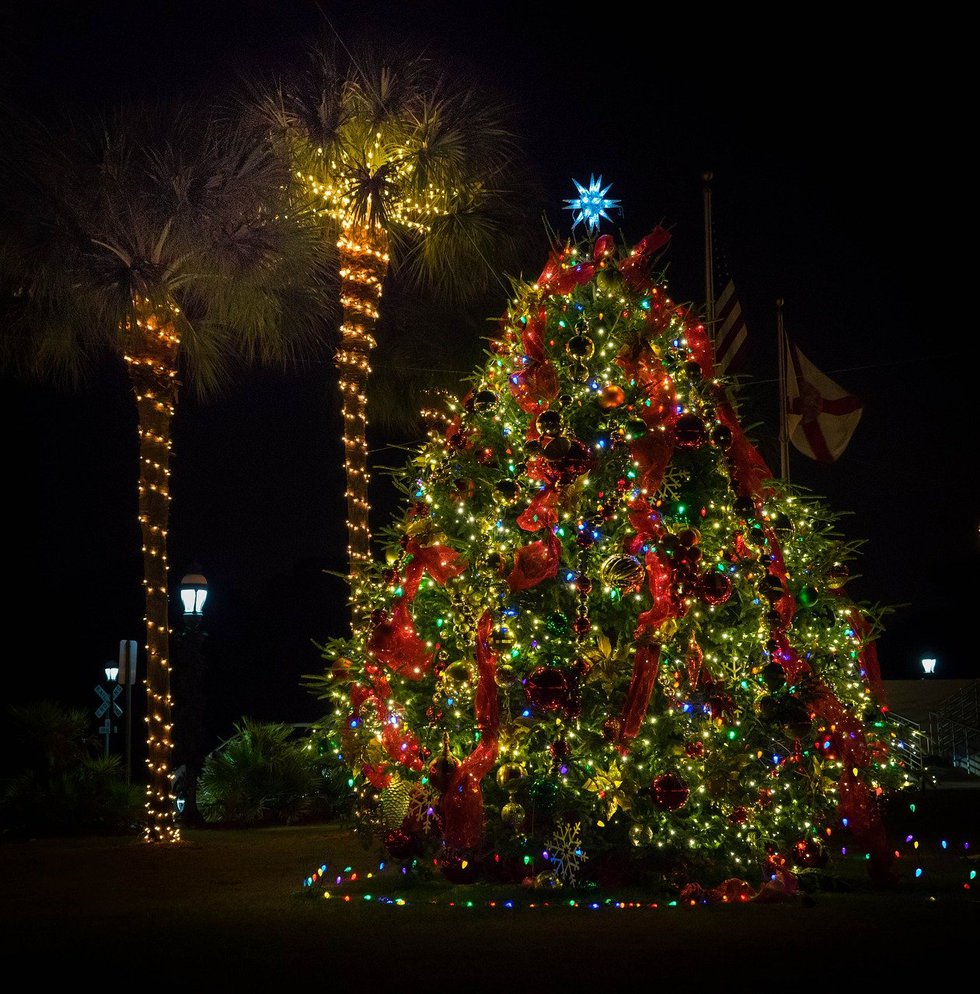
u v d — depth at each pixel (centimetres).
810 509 1071
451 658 1012
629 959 665
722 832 938
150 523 1648
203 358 1798
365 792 1067
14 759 2080
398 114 1731
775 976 614
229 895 991
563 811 940
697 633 962
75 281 1578
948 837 1381
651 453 943
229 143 1614
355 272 1798
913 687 3331
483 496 1012
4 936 785
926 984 591
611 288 1007
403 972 639
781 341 2214
